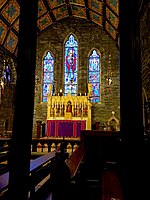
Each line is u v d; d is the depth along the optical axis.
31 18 3.02
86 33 19.81
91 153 6.74
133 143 2.62
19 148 2.71
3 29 14.59
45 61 20.02
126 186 2.52
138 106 2.73
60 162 2.50
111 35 18.52
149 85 9.84
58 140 8.01
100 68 19.19
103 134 6.96
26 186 2.71
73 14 19.38
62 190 2.39
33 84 3.01
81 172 4.41
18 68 2.89
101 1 14.03
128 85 2.79
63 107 16.86
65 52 19.98
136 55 2.85
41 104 18.91
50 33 20.19
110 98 18.42
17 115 2.80
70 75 19.44
